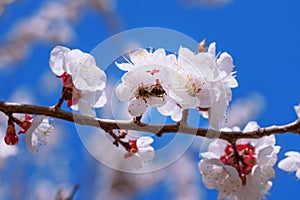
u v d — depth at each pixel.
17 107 0.46
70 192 0.54
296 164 0.49
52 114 0.46
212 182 0.48
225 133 0.47
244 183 0.48
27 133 0.47
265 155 0.48
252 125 0.49
